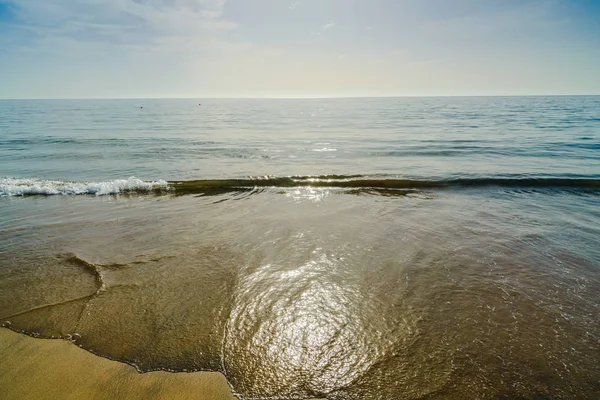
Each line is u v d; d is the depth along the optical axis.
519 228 5.64
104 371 2.53
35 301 3.46
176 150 14.93
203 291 3.67
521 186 8.70
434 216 6.36
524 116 36.47
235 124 30.36
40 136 19.34
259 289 3.71
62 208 7.02
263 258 4.52
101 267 4.24
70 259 4.47
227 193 8.38
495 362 2.62
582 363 2.61
